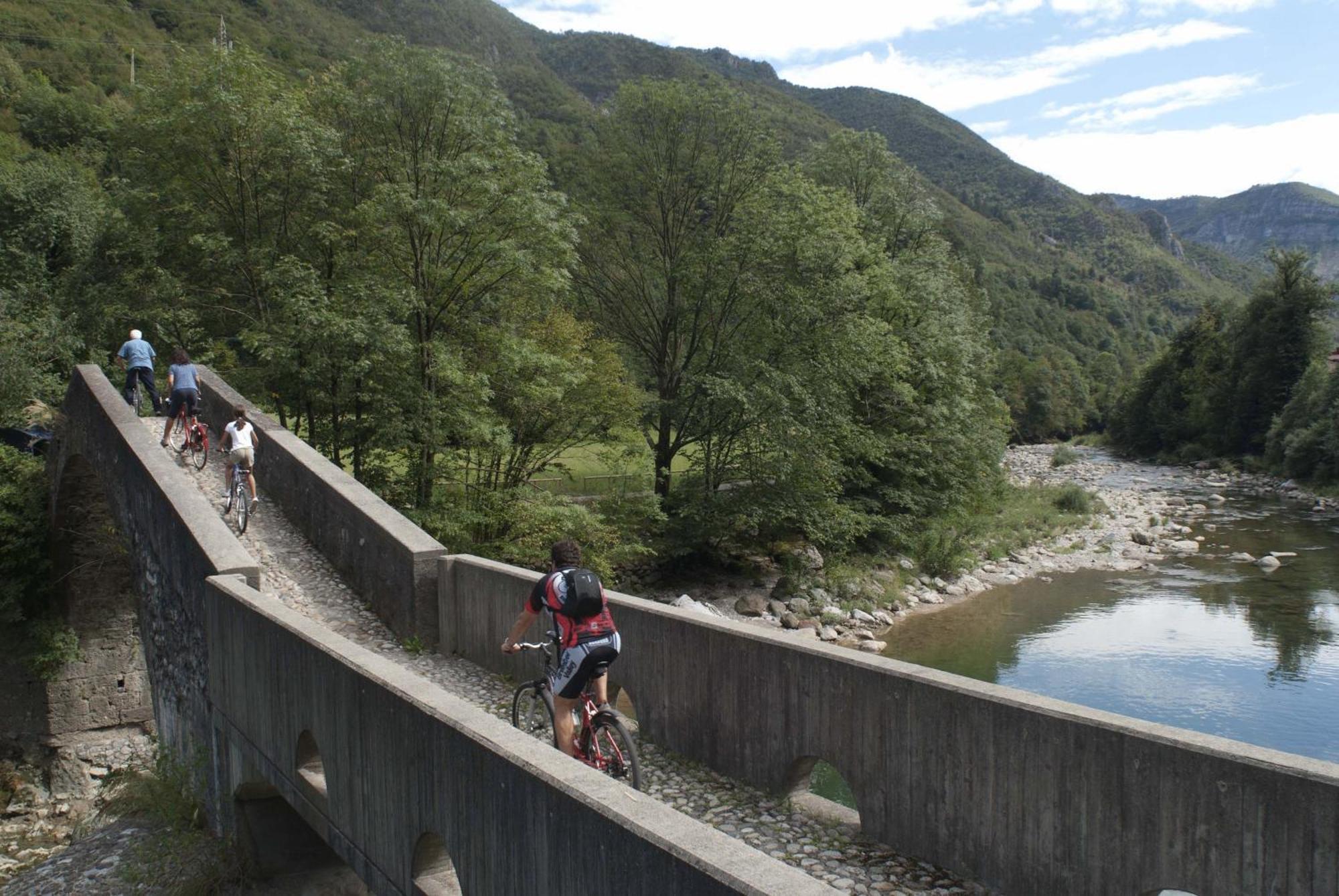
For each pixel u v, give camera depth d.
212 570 11.62
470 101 24.16
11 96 70.88
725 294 32.00
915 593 34.34
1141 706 20.50
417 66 23.59
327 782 8.09
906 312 39.47
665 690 9.02
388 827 7.05
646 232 33.31
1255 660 23.67
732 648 8.24
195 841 11.49
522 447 27.47
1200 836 5.20
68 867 11.62
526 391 24.78
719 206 32.72
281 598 14.08
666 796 7.94
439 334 25.22
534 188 24.70
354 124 25.28
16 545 22.44
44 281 37.66
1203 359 88.81
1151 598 31.59
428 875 6.74
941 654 26.03
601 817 4.80
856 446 34.50
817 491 32.62
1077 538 44.28
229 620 10.66
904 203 42.59
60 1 98.12
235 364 27.67
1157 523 47.47
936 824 6.56
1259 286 81.81
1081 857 5.72
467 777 5.98
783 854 6.83
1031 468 80.88
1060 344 178.50
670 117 32.09
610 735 7.02
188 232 24.58
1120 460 89.69
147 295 24.33
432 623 12.88
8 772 22.36
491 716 6.24
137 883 10.84
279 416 25.52
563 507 25.30
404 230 24.17
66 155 56.00
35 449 27.89
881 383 39.12
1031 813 5.97
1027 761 5.98
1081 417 124.50
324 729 8.09
